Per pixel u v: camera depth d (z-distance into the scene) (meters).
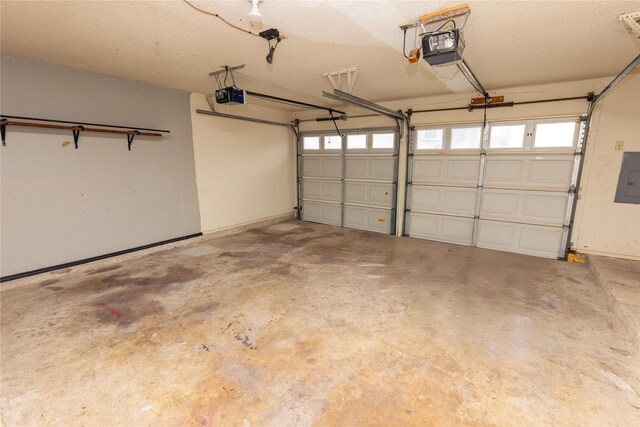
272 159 6.38
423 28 2.24
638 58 2.24
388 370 1.98
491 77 3.79
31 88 3.16
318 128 6.44
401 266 3.91
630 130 3.71
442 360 2.08
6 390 1.79
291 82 4.07
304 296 3.04
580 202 4.08
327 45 2.74
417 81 3.99
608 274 3.35
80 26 2.34
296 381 1.88
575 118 3.95
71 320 2.57
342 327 2.48
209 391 1.80
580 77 3.79
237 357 2.10
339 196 6.36
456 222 5.02
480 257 4.32
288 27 2.37
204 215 5.13
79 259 3.67
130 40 2.62
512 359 2.09
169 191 4.55
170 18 2.21
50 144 3.33
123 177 3.99
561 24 2.29
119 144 3.91
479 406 1.69
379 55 3.00
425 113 5.06
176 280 3.42
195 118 4.80
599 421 1.60
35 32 2.45
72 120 3.47
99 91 3.67
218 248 4.69
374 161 5.78
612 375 1.92
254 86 4.29
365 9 2.07
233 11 2.11
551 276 3.58
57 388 1.81
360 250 4.63
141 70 3.53
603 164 3.89
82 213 3.64
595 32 2.43
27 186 3.21
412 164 5.32
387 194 5.70
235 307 2.81
